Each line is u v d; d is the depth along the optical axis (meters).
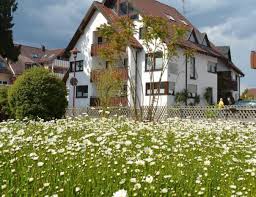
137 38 34.75
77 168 5.23
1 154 5.85
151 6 38.59
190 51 28.83
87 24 38.16
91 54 37.06
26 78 17.98
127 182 4.57
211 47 42.59
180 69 34.78
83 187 4.24
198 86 37.62
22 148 6.55
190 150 7.87
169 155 6.91
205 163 5.88
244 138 9.98
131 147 7.42
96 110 25.02
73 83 29.50
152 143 8.35
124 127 11.51
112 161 5.83
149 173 5.04
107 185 4.38
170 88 33.50
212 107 24.41
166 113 25.53
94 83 35.34
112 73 27.86
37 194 3.96
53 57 70.31
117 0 36.84
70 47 39.41
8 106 20.16
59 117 18.44
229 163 6.39
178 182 4.73
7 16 39.31
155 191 4.19
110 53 24.75
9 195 3.82
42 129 10.50
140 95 34.06
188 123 13.51
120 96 28.67
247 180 5.41
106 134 8.11
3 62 55.56
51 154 6.03
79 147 6.30
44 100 17.78
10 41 39.75
